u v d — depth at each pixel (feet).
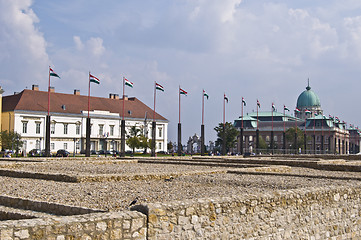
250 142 600.39
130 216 38.75
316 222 55.88
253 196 48.52
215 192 68.18
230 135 430.20
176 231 41.47
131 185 78.43
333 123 577.84
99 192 68.54
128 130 411.95
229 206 45.93
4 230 32.37
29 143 347.15
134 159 175.42
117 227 37.88
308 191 55.26
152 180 88.12
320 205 56.75
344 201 60.90
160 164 147.33
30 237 33.53
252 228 47.88
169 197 63.05
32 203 56.13
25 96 359.25
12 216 51.98
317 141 577.43
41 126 354.95
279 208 51.08
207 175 94.53
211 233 44.11
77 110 381.40
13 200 58.54
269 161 145.38
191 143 424.46
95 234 36.70
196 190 70.95
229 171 102.58
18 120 343.05
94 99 411.54
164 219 40.70
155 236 40.06
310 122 586.45
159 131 443.32
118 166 132.67
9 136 310.04
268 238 49.47
